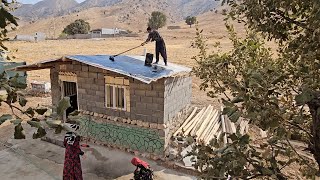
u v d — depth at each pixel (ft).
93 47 158.40
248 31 16.99
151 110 36.65
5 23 5.61
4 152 38.83
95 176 33.09
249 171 9.56
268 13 10.97
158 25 339.98
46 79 82.12
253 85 8.61
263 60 15.74
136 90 37.14
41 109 6.21
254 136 42.83
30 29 560.20
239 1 12.36
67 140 28.84
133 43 186.60
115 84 38.42
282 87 11.90
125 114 38.52
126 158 37.35
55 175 33.19
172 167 34.58
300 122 9.14
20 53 122.83
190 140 11.87
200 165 10.37
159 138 36.47
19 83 6.41
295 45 11.78
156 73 37.14
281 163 10.61
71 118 6.34
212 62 16.65
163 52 44.65
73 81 42.29
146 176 29.35
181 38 240.94
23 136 5.70
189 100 50.29
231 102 8.70
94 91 40.29
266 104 8.60
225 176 9.64
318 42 10.13
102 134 40.60
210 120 46.62
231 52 17.53
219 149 9.56
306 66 10.79
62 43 184.34
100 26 613.52
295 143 35.68
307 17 10.83
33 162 36.17
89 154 38.29
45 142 41.93
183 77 44.78
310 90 8.11
